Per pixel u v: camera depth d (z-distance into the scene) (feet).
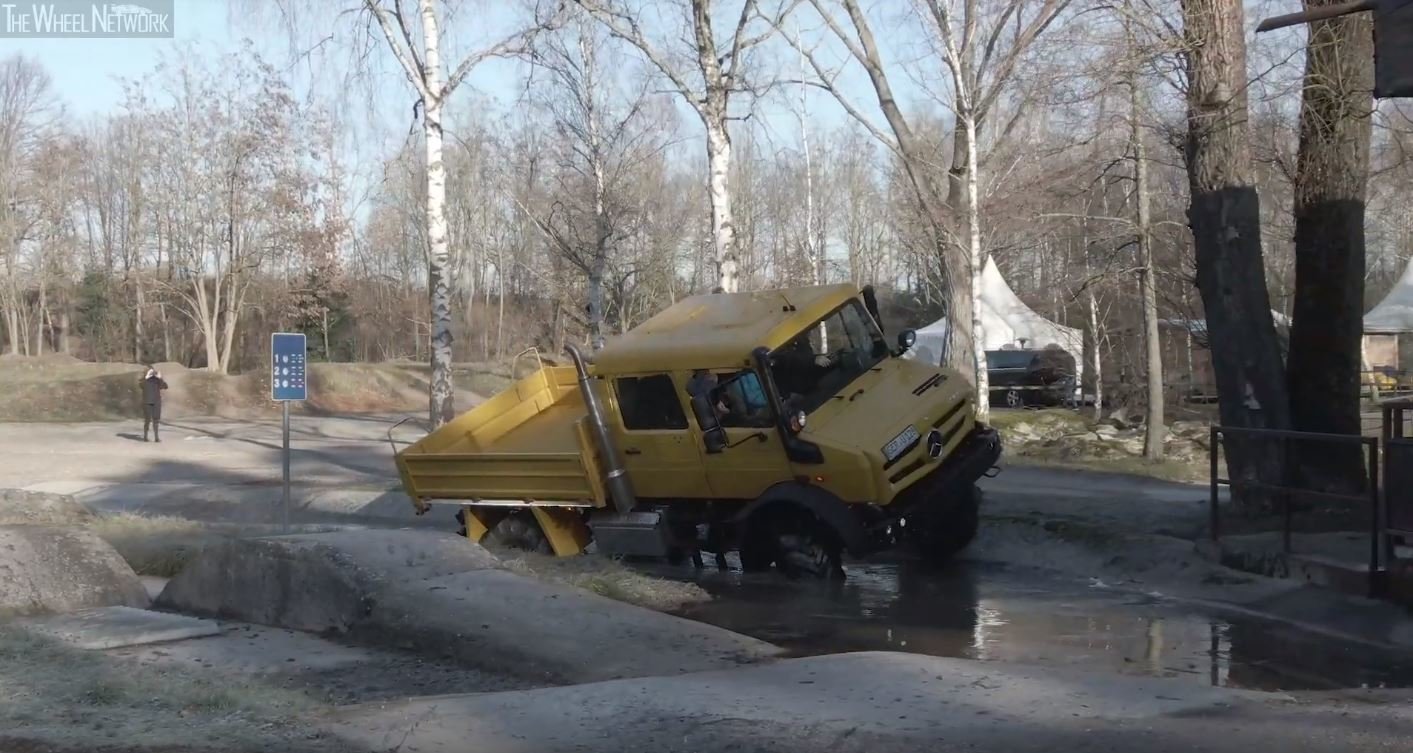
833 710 24.32
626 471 46.34
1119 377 126.11
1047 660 31.81
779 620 37.50
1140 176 77.87
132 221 218.18
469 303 229.86
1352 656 31.76
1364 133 48.16
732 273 67.67
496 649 30.89
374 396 183.83
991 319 145.79
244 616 36.78
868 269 209.36
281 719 23.59
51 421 154.20
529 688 28.14
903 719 23.62
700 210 157.07
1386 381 131.85
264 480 88.33
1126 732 22.57
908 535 45.06
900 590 42.83
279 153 191.93
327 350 226.79
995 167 87.71
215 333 199.62
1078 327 147.23
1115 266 93.56
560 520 48.60
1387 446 35.32
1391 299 142.92
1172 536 47.06
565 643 31.01
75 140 233.55
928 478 43.29
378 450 112.47
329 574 35.09
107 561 39.63
